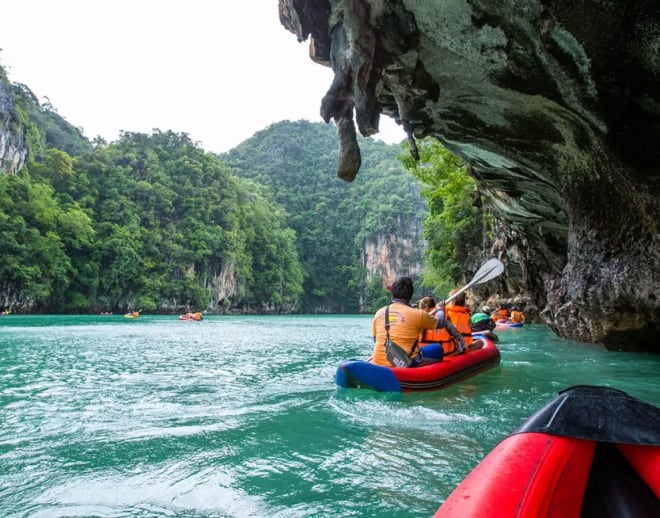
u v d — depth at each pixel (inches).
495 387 185.9
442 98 214.4
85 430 126.6
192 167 2982.3
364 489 84.3
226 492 83.5
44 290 1815.9
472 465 96.7
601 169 208.5
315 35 230.7
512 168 266.8
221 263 2822.3
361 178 4977.9
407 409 148.3
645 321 229.0
